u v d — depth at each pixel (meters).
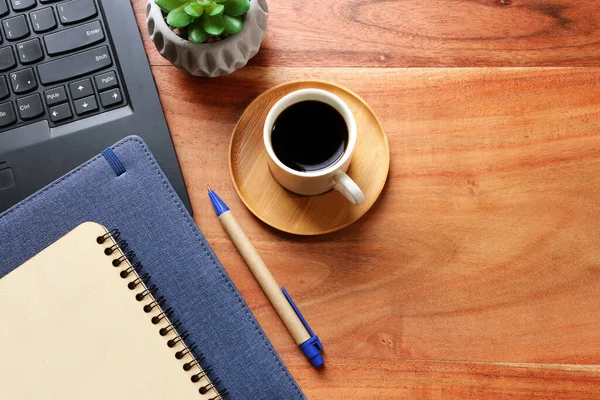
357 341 0.58
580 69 0.63
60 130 0.58
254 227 0.60
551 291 0.59
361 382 0.58
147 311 0.49
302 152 0.58
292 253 0.60
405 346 0.58
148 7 0.56
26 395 0.47
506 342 0.58
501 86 0.62
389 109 0.62
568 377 0.58
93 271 0.49
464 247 0.60
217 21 0.53
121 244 0.52
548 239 0.60
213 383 0.51
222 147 0.61
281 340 0.58
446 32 0.63
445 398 0.58
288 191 0.60
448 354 0.58
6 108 0.57
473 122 0.62
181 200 0.57
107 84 0.58
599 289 0.59
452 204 0.60
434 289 0.59
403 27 0.64
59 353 0.47
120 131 0.58
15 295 0.48
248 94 0.62
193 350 0.51
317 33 0.63
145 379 0.48
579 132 0.62
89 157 0.58
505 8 0.64
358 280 0.59
